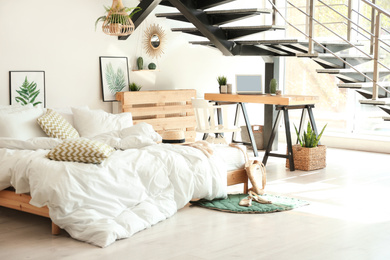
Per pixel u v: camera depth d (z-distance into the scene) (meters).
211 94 8.27
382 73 7.16
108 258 3.92
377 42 6.16
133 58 8.26
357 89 6.82
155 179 4.95
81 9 7.57
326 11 9.34
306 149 7.23
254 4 9.86
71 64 7.52
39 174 4.50
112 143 5.51
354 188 6.25
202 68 9.21
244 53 8.26
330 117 9.55
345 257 3.95
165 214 4.92
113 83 7.99
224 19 7.71
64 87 7.46
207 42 8.52
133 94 7.93
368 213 5.18
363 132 9.19
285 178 6.79
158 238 4.38
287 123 7.28
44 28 7.18
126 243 4.25
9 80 6.88
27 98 7.03
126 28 7.42
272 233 4.54
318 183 6.51
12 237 4.43
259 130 9.20
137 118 8.07
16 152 5.00
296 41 7.24
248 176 5.79
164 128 8.34
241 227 4.70
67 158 4.66
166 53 8.70
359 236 4.46
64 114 6.35
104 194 4.56
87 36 7.67
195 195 5.25
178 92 8.52
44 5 7.16
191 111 8.71
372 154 8.65
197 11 7.63
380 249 4.13
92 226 4.30
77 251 4.07
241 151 5.95
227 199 5.61
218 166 5.46
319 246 4.20
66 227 4.41
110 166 4.72
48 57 7.25
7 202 4.94
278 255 3.99
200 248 4.14
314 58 7.24
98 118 6.38
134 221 4.54
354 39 9.01
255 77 8.23
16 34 6.91
